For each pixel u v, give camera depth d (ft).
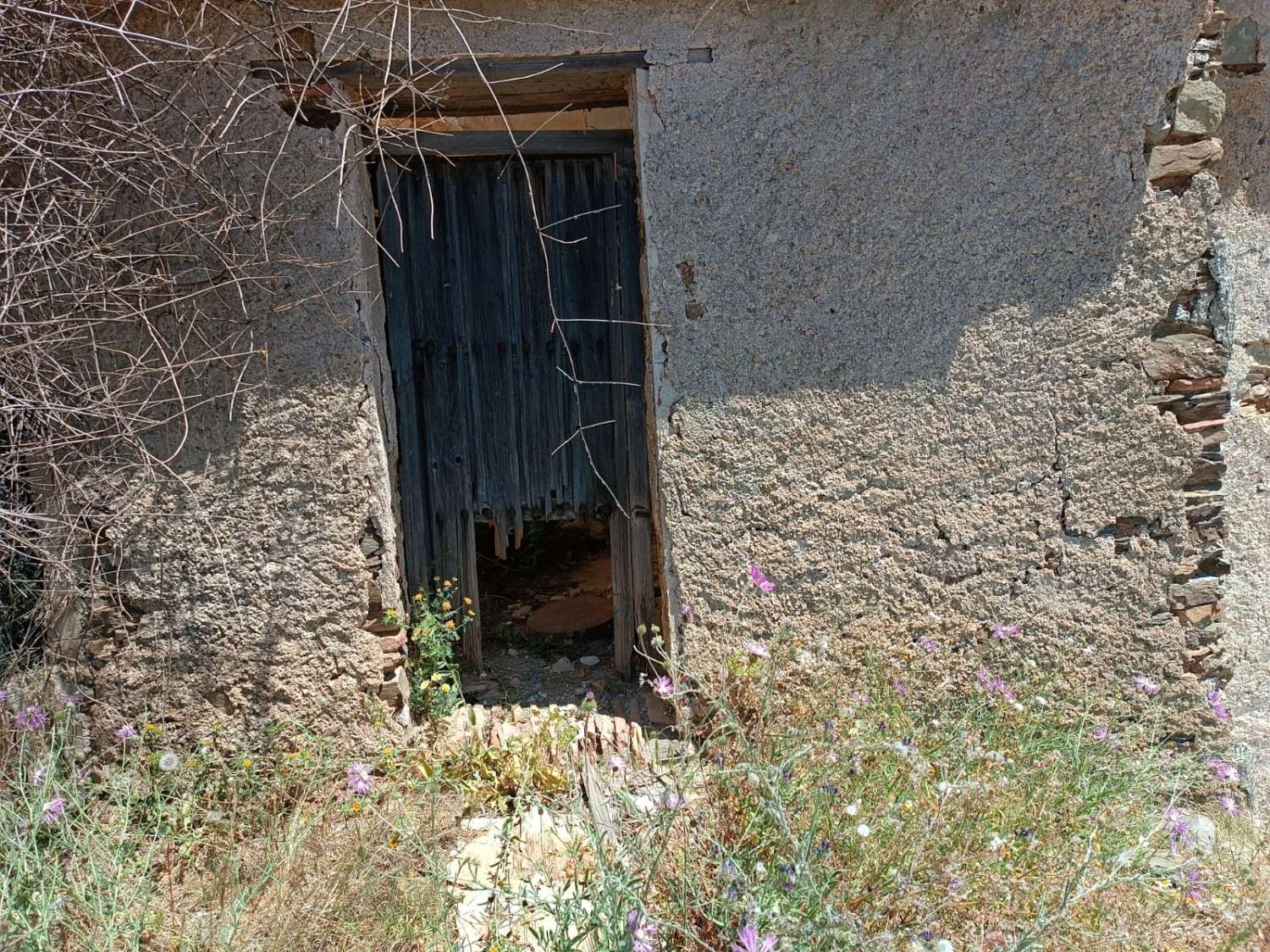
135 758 9.87
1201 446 10.14
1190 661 10.51
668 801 7.69
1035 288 10.09
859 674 10.62
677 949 7.27
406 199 11.30
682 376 10.31
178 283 9.75
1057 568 10.52
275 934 7.77
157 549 10.18
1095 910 7.86
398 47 9.53
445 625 11.54
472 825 9.82
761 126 9.90
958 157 9.91
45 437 9.34
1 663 10.00
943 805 8.08
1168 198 9.82
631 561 12.17
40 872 7.88
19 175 8.94
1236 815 9.98
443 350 11.60
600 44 9.71
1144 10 9.52
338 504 10.25
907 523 10.50
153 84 9.41
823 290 10.16
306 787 9.80
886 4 9.66
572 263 11.60
